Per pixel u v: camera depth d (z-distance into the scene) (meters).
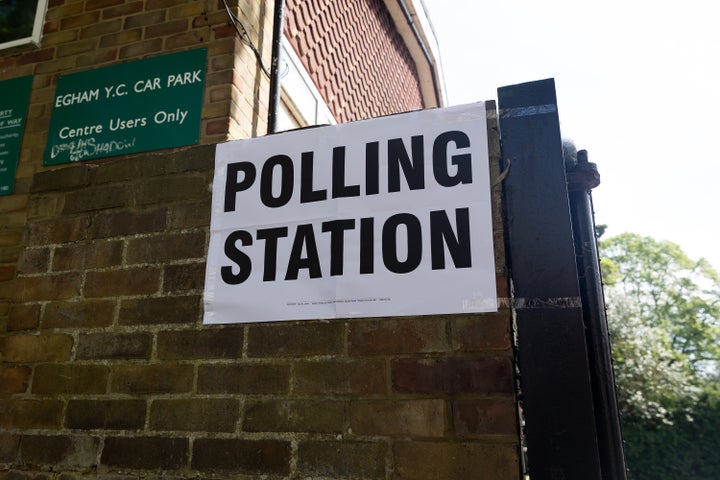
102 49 2.74
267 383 1.94
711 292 30.58
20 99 2.79
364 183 2.04
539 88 1.98
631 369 13.55
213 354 2.03
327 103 4.18
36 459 2.12
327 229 2.03
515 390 1.72
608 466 1.72
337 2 4.49
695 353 29.30
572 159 2.02
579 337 1.72
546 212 1.85
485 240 1.87
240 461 1.88
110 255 2.29
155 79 2.59
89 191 2.41
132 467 2.00
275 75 2.88
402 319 1.87
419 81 6.98
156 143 2.48
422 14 6.10
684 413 12.39
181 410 2.00
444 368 1.78
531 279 1.80
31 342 2.28
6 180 2.67
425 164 2.00
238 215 2.15
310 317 1.96
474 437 1.70
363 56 5.07
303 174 2.12
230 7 2.62
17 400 2.22
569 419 1.66
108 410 2.09
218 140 2.41
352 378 1.86
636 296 31.59
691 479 11.64
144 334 2.14
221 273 2.11
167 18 2.69
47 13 2.92
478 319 1.80
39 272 2.37
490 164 1.95
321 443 1.82
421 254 1.91
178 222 2.23
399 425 1.77
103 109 2.62
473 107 2.01
